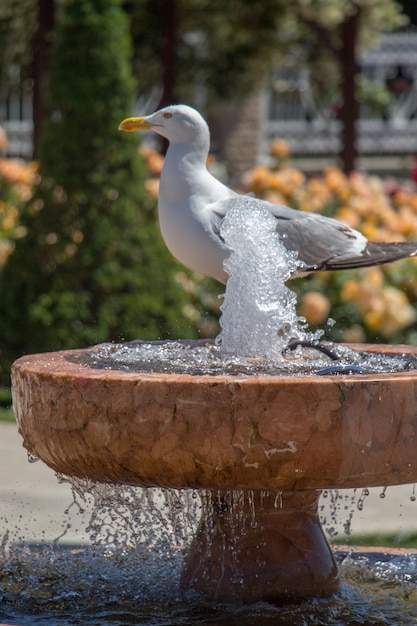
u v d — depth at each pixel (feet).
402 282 47.47
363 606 19.65
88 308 42.75
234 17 74.64
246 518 19.25
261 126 110.32
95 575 21.33
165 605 19.38
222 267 22.09
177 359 19.51
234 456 16.38
